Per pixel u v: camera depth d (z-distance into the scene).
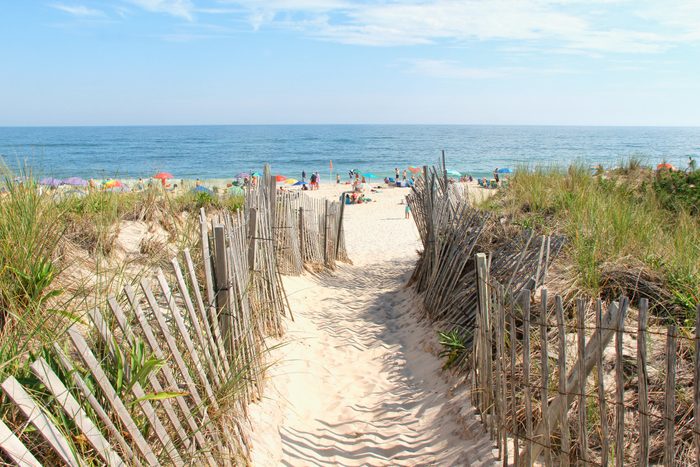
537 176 9.69
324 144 109.62
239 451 3.19
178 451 2.72
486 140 126.75
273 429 3.87
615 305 2.46
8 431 1.75
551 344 3.98
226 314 3.81
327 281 9.34
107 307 3.16
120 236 6.53
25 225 3.69
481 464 3.36
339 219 11.55
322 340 6.24
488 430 3.62
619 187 8.59
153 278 4.43
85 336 2.90
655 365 3.51
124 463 2.21
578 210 6.94
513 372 3.09
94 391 2.39
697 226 6.17
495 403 3.44
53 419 2.04
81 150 79.88
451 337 5.07
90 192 7.44
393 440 4.07
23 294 3.24
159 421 2.54
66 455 1.97
